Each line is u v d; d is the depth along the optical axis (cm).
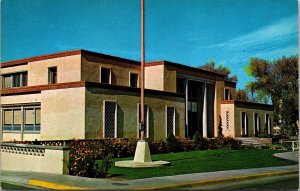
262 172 1523
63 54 2906
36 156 1538
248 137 3853
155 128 2809
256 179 1417
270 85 5188
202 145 2822
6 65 3331
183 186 1207
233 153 2473
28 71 3164
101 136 2412
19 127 2788
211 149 2855
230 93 4278
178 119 3048
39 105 2661
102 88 2444
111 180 1294
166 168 1653
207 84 3891
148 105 2755
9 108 2853
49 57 3002
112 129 2491
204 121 3756
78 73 2805
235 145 2961
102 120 2428
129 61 3169
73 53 2842
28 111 2734
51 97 2527
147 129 2728
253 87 5344
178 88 3528
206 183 1274
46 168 1490
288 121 4444
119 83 3072
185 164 1811
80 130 2342
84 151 1540
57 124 2472
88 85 2366
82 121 2338
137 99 2681
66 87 2442
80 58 2802
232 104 3841
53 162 1464
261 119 4247
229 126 3841
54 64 2966
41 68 3061
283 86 5125
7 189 1165
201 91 3828
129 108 2612
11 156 1653
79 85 2373
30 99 2689
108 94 2477
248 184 1288
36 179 1290
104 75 2981
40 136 2569
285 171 1573
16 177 1341
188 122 3691
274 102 5128
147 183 1227
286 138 4072
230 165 1777
